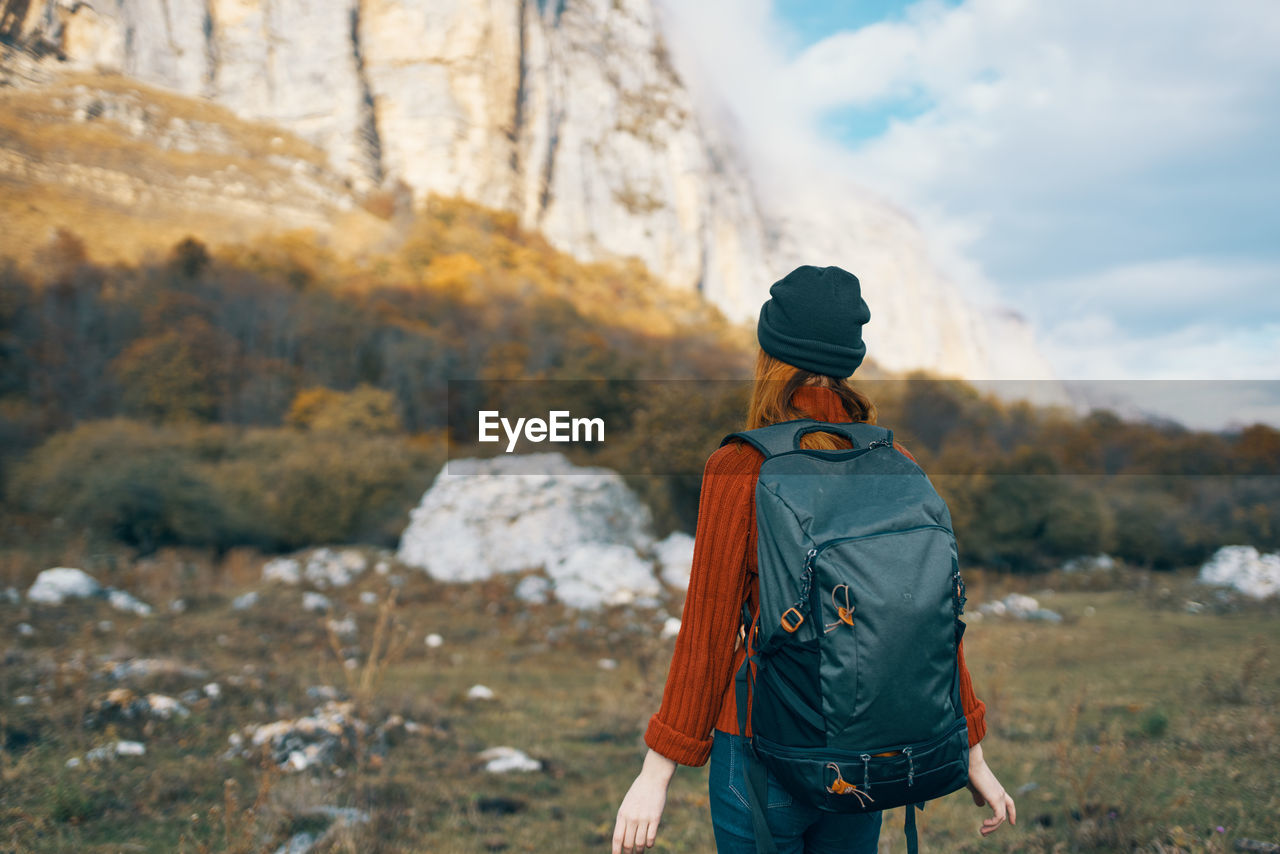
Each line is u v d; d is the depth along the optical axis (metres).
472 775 4.53
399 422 25.92
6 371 23.81
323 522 19.17
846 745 0.97
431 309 42.38
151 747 4.20
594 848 3.49
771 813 1.09
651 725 1.14
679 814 3.99
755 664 1.08
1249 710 5.08
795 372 1.23
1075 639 9.69
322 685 6.30
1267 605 12.33
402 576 14.44
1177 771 3.79
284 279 38.66
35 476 17.67
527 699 7.07
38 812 3.25
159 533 17.56
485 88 77.19
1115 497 21.05
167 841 3.07
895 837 3.35
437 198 67.94
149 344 26.31
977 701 1.26
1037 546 20.12
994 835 3.24
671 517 18.36
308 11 75.06
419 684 7.39
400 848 3.21
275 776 3.78
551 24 89.38
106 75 62.97
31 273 30.36
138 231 43.16
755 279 97.31
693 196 91.75
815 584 1.00
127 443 20.02
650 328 56.03
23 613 8.23
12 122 50.41
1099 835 3.01
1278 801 3.25
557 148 84.12
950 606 1.02
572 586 13.62
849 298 1.23
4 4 58.56
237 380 27.36
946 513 1.09
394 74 76.62
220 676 5.91
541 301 49.09
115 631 7.96
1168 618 11.60
